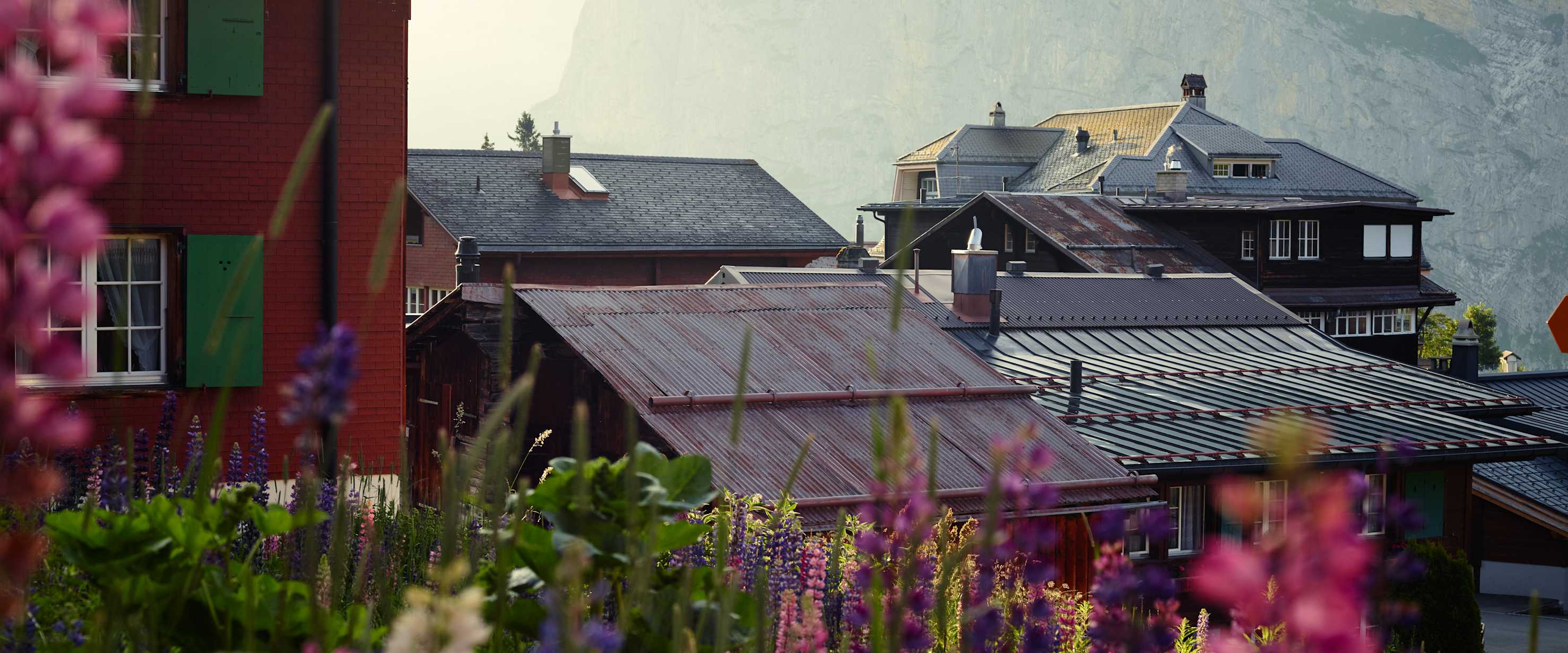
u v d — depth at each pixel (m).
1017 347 26.39
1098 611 1.80
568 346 16.34
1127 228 48.34
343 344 1.37
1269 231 46.78
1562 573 33.22
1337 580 0.85
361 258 14.53
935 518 2.96
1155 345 27.70
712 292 18.30
